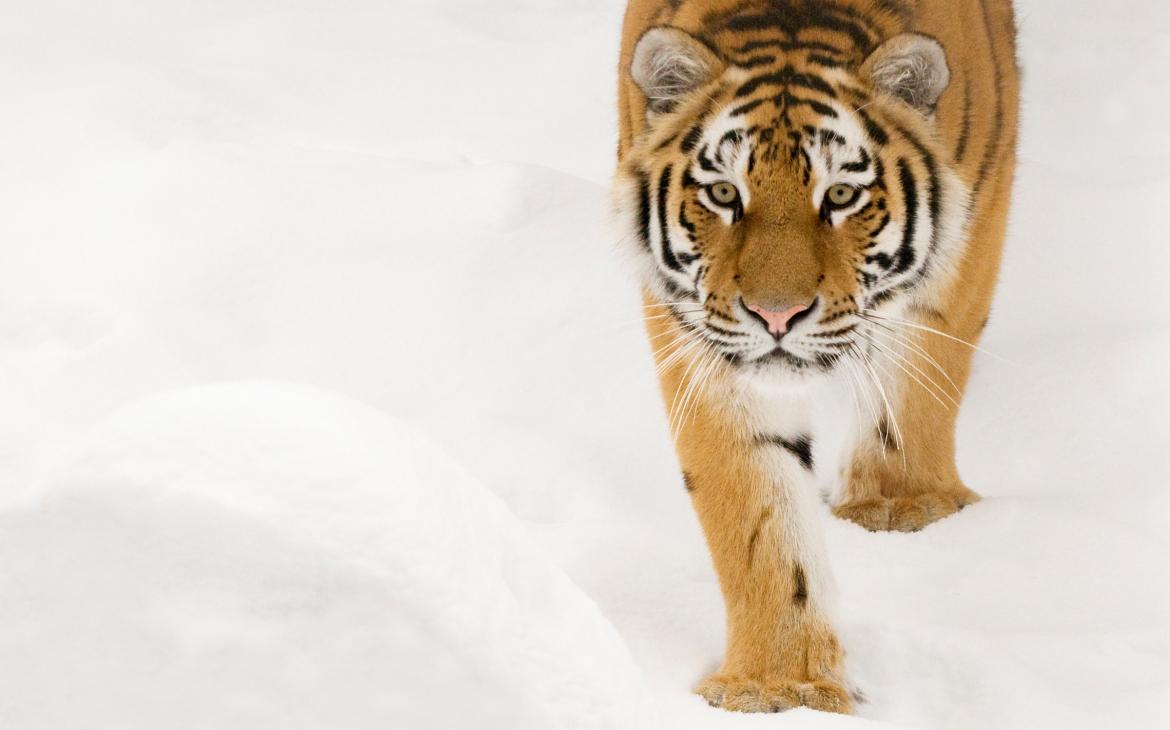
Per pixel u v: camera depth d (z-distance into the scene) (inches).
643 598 332.5
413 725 165.9
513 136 656.4
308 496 170.9
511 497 389.4
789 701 284.0
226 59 732.0
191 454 174.9
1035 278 501.7
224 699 166.6
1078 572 337.1
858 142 290.4
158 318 447.2
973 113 338.0
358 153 573.9
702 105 298.4
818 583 300.4
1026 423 424.8
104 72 665.0
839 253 289.0
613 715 175.2
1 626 170.9
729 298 287.6
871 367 345.7
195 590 168.4
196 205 510.3
